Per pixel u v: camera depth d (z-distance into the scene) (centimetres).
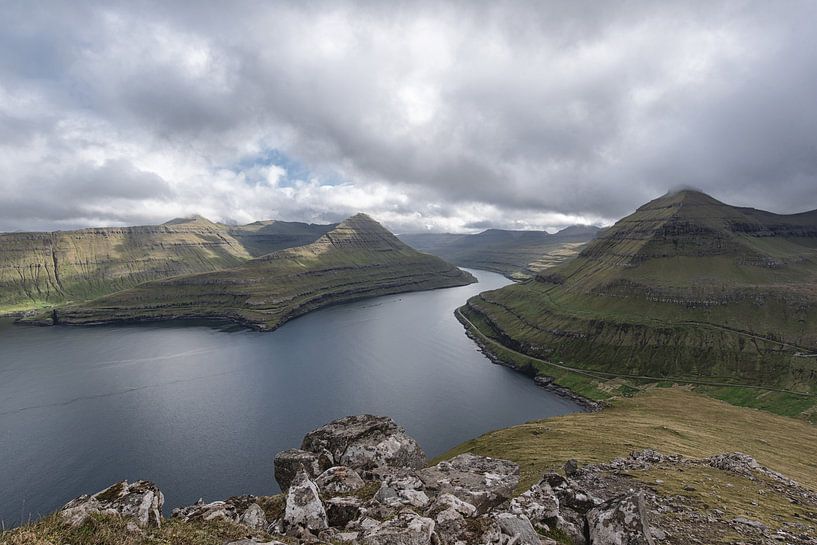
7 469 14100
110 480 13450
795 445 9244
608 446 7169
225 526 1925
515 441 8994
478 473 3059
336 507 2417
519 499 2528
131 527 1596
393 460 3606
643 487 3862
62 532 1427
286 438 16238
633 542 1998
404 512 2089
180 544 1611
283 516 2236
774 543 2552
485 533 1930
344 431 3856
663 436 8175
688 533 2659
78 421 17775
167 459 14675
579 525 2305
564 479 2770
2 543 1295
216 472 13862
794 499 3866
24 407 19300
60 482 13375
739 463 5041
